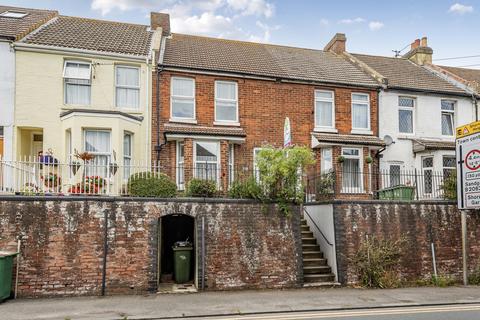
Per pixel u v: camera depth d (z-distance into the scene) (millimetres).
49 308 8445
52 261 9656
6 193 10750
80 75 14789
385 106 18234
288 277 10914
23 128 14289
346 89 17750
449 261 12422
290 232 11133
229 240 10695
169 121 15422
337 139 16531
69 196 10023
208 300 9281
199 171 14711
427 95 18859
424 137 18578
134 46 16219
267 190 11203
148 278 10078
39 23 16156
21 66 14203
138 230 10195
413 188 13609
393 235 11961
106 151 13508
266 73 16766
